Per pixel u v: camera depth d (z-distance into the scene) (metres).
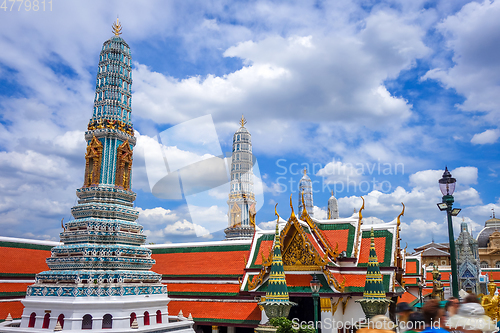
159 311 39.88
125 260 38.56
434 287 53.50
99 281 35.69
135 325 34.84
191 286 53.97
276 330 27.72
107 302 34.62
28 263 53.19
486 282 93.06
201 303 50.50
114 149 42.72
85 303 34.06
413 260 78.06
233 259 55.78
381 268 42.75
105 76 44.97
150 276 40.22
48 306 35.41
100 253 37.50
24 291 49.97
